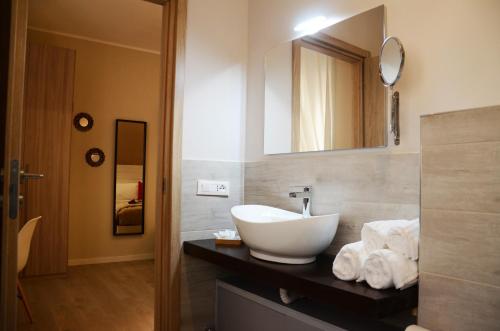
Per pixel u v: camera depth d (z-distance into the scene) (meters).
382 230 1.31
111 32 4.53
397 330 1.41
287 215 1.91
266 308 1.71
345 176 1.73
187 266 2.07
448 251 1.12
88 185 4.73
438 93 1.40
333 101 1.80
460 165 1.11
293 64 2.04
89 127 4.71
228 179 2.27
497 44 1.25
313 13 1.95
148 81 5.13
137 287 3.76
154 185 5.18
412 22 1.49
